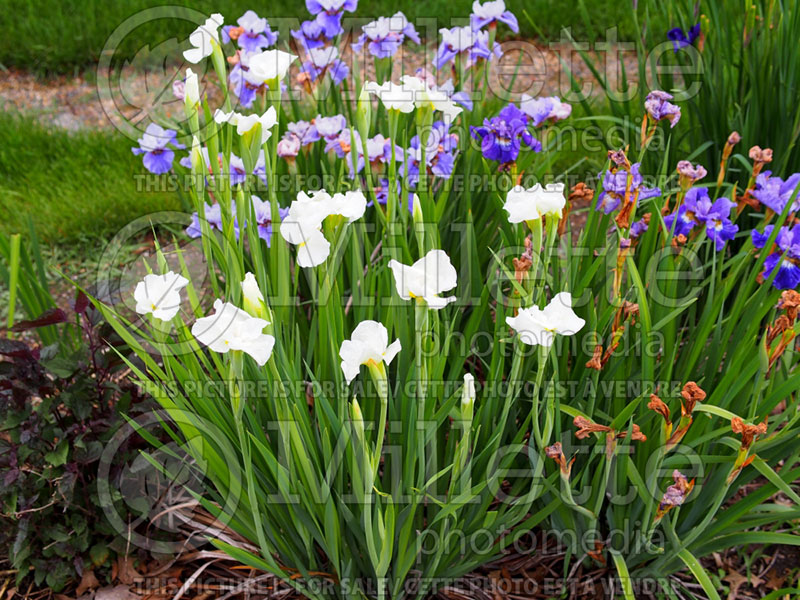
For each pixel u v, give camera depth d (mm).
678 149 2932
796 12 2639
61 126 4312
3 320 3199
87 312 2273
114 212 3605
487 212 2539
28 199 3695
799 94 2684
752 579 2305
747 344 2133
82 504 2293
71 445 2266
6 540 2279
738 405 2184
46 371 2291
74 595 2285
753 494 2166
